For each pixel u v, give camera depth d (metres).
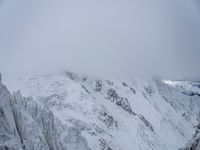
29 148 101.88
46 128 126.94
